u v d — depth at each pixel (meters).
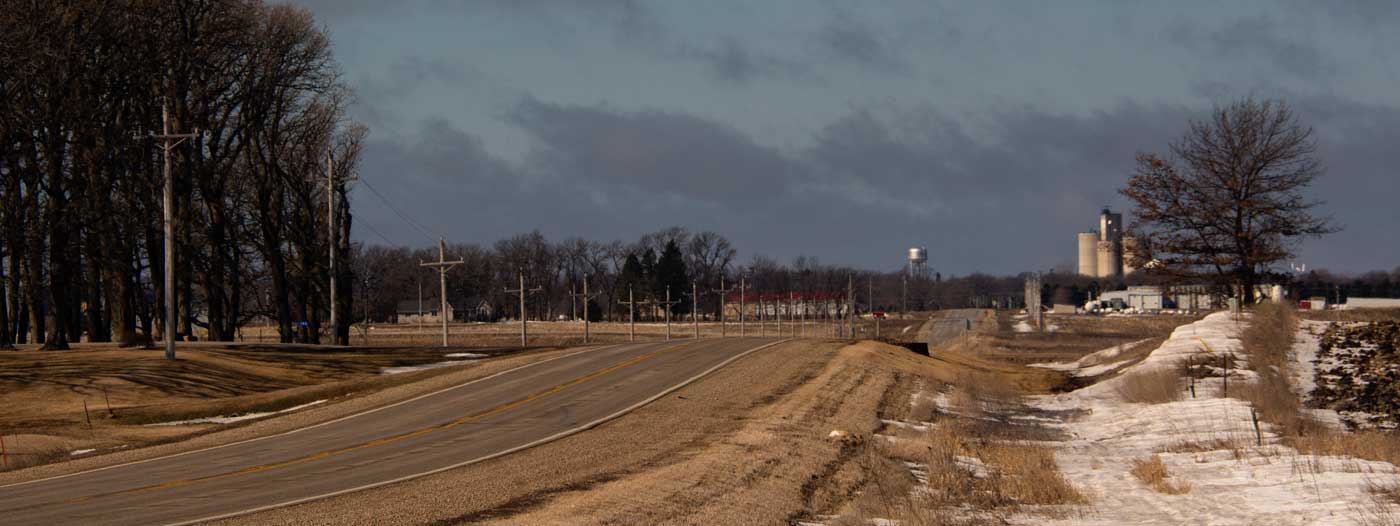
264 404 34.22
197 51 53.53
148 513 16.28
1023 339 92.00
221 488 18.83
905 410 33.72
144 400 36.03
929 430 29.75
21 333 70.31
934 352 62.59
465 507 16.81
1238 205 57.50
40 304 57.56
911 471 22.94
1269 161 56.88
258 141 61.94
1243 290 59.53
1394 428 30.27
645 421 28.52
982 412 35.12
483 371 41.50
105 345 53.47
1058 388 45.00
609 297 185.50
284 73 59.56
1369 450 24.02
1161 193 59.09
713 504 18.02
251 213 65.50
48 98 46.38
